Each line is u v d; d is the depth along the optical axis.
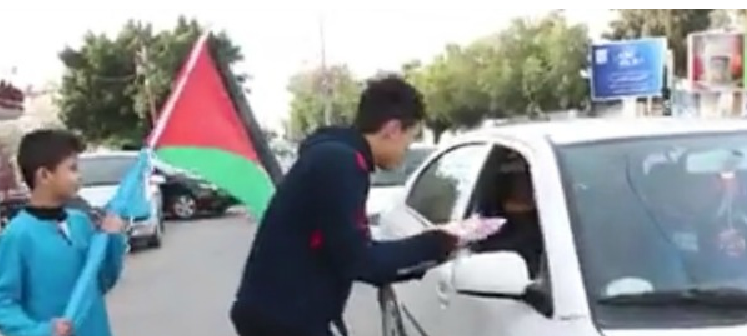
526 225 4.41
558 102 54.69
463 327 4.37
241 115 4.44
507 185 4.75
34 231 4.14
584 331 3.50
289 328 3.59
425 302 5.05
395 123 3.65
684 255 3.80
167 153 4.40
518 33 57.81
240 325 3.70
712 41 40.84
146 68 52.97
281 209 3.60
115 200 4.36
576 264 3.74
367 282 3.62
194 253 18.72
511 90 57.41
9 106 24.78
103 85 56.03
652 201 4.01
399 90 3.66
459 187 5.43
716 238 3.89
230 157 4.41
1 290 4.09
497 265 3.83
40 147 4.16
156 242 19.70
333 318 3.65
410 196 6.47
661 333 3.43
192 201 29.16
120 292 13.42
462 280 3.85
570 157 4.22
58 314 4.14
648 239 3.84
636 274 3.71
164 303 12.34
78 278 4.19
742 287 3.68
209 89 4.41
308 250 3.59
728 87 40.44
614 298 3.61
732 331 3.42
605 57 42.62
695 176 4.13
